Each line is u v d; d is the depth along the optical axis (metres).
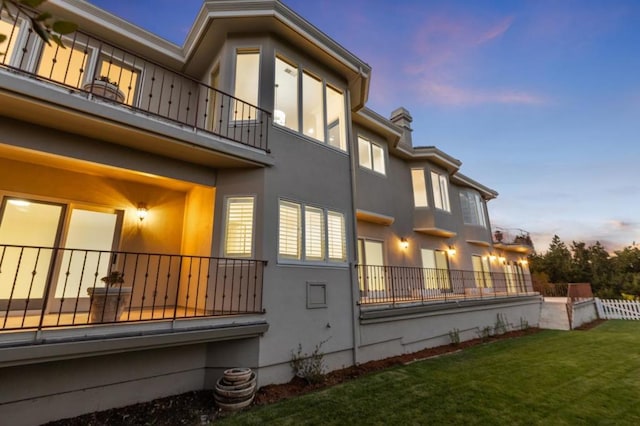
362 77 7.88
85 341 3.53
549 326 12.93
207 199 6.07
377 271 10.02
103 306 4.15
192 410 4.13
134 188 6.34
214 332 4.45
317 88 7.17
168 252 6.50
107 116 4.24
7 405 3.43
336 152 7.13
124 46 6.78
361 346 6.36
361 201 9.35
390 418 3.92
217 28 6.36
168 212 6.67
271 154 5.90
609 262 28.16
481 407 4.26
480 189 16.28
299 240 5.96
